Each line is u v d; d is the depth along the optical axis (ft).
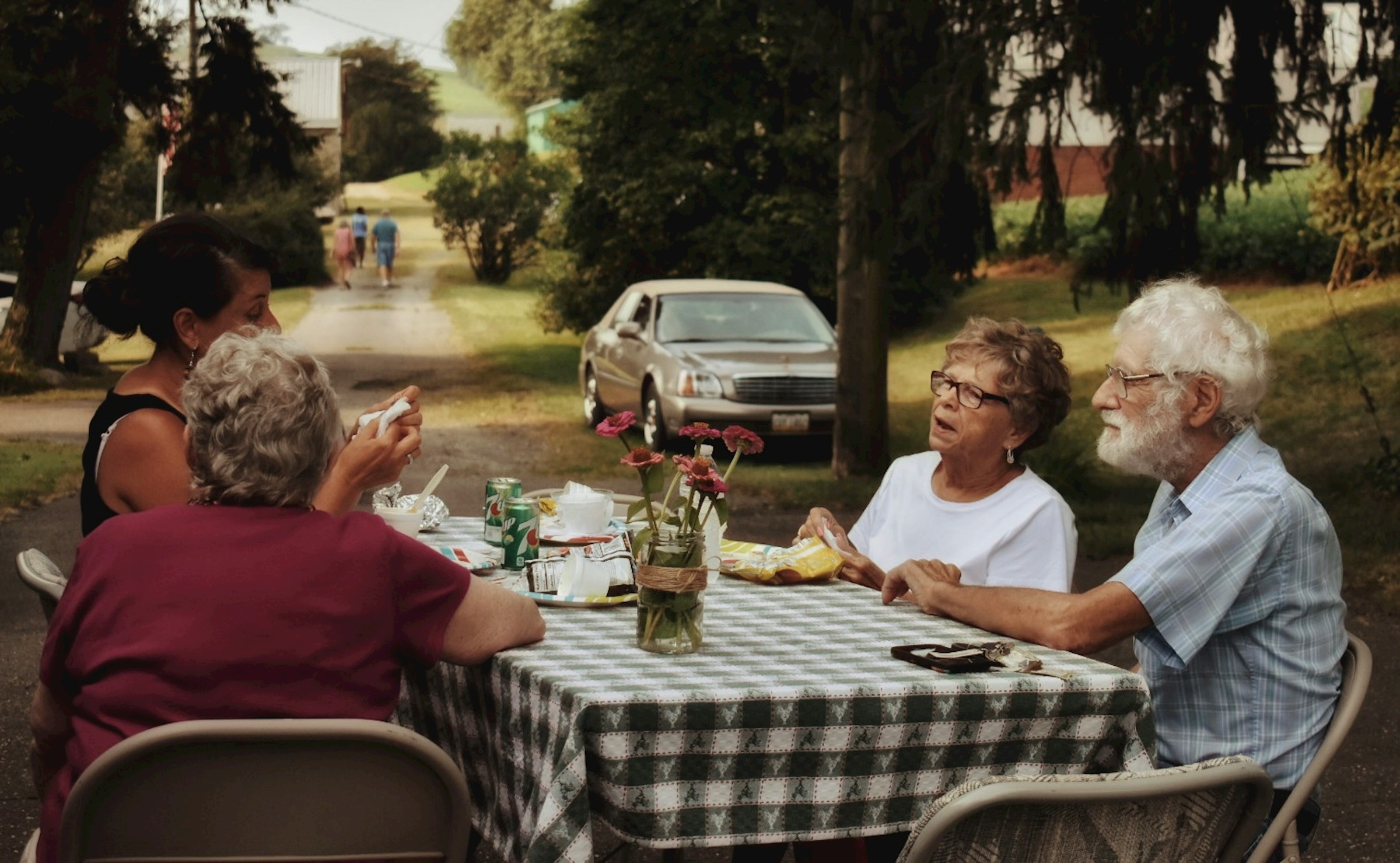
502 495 13.00
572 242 79.41
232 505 8.26
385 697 8.35
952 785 8.68
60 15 63.52
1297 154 30.99
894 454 46.93
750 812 8.23
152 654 7.81
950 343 12.82
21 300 67.21
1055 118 31.68
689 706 8.01
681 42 66.03
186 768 7.48
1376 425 46.42
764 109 68.03
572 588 10.69
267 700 7.89
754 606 10.96
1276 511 9.62
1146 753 8.96
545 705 8.30
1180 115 29.68
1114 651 23.73
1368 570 28.68
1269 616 9.66
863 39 33.96
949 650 9.25
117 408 10.57
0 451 42.78
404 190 230.89
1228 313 9.98
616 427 9.28
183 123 73.15
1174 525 10.26
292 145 74.84
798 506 36.86
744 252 68.49
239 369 8.28
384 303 111.04
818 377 45.06
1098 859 7.41
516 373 71.26
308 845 7.66
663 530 9.27
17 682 20.25
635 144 74.43
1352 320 59.62
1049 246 33.12
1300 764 9.65
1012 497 12.60
